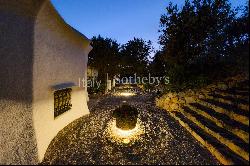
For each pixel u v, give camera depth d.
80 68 11.63
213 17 12.72
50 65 7.33
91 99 18.39
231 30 9.01
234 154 5.33
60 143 7.04
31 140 5.76
